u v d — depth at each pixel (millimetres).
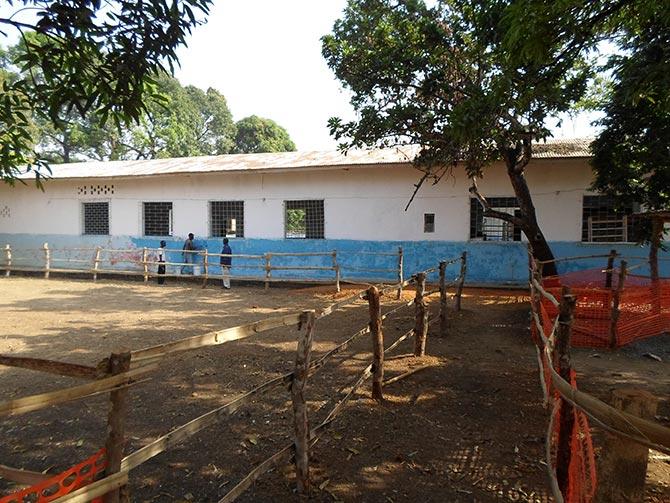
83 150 28875
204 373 5371
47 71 2861
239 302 10805
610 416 1502
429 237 13422
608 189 9180
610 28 4621
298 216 18891
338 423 4055
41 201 17141
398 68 8102
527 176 12492
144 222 16141
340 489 3113
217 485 3150
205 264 13344
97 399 4637
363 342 6824
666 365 5980
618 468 1711
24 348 6609
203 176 15297
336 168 13539
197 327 8016
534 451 3615
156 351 1988
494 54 5242
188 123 29031
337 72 8609
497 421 4137
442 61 8312
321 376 5258
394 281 13109
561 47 4738
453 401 4570
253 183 14883
